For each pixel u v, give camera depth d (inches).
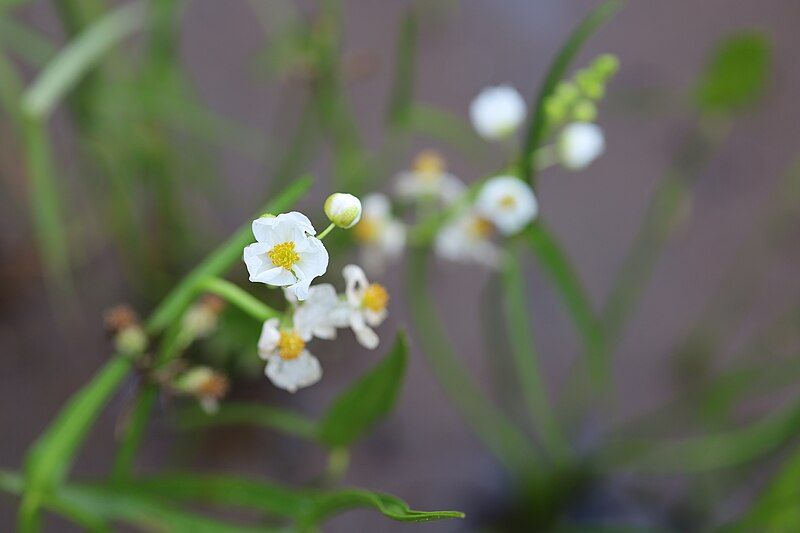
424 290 28.1
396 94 28.1
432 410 30.8
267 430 29.7
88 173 30.2
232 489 20.2
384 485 29.5
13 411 28.5
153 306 31.4
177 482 20.2
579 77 20.6
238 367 27.8
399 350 19.0
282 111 34.5
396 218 25.2
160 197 29.6
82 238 31.1
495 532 29.7
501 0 38.2
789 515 25.2
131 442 20.1
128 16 28.1
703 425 31.5
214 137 32.6
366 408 20.3
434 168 24.6
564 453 28.7
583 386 31.7
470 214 23.7
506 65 37.4
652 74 37.5
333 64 28.6
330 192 32.3
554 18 38.4
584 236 34.6
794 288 34.4
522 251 32.9
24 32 29.9
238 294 18.5
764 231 35.2
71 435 19.6
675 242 34.7
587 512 30.4
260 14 36.3
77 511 19.8
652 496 30.7
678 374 32.7
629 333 33.2
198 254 31.6
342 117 29.5
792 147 36.7
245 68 35.2
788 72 38.1
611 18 38.5
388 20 37.5
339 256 28.2
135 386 20.4
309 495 19.9
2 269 30.1
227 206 32.7
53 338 30.0
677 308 33.7
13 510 27.0
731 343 33.2
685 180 34.8
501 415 31.4
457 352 31.9
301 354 18.0
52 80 22.4
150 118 28.7
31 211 30.9
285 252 16.7
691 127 36.8
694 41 38.4
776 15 39.3
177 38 29.1
